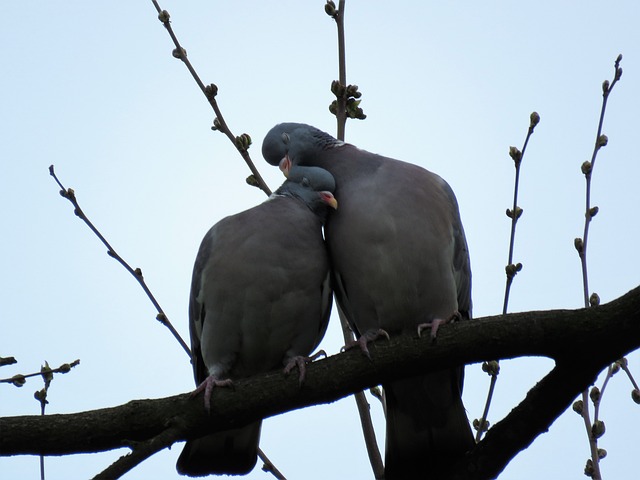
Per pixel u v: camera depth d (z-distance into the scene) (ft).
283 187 35.68
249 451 35.01
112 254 33.63
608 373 31.35
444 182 35.73
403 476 33.73
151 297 33.40
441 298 33.63
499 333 27.58
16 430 27.07
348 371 28.73
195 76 34.55
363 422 32.42
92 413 27.84
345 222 33.65
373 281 33.22
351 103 36.45
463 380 34.30
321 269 33.96
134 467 24.59
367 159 35.19
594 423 29.84
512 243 31.45
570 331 26.76
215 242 33.91
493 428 29.66
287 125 38.14
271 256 32.99
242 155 34.42
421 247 32.94
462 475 29.66
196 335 35.50
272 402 28.71
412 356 28.53
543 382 28.30
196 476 34.94
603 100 32.40
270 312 33.17
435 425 33.99
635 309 26.16
